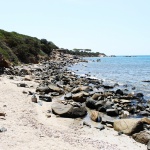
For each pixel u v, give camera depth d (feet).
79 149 34.40
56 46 412.98
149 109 63.21
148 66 270.05
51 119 49.75
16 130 39.40
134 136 41.96
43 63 211.00
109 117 54.70
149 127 47.34
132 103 71.00
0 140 34.40
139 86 108.58
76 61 313.94
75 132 42.88
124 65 290.35
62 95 76.89
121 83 117.91
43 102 63.52
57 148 33.83
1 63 117.29
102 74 164.96
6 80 92.48
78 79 116.98
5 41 197.47
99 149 35.35
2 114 46.52
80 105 60.80
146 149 37.37
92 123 49.78
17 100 61.16
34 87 84.84
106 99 72.90
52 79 110.22
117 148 36.70
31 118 47.70
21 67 152.46
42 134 39.06
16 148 32.35
